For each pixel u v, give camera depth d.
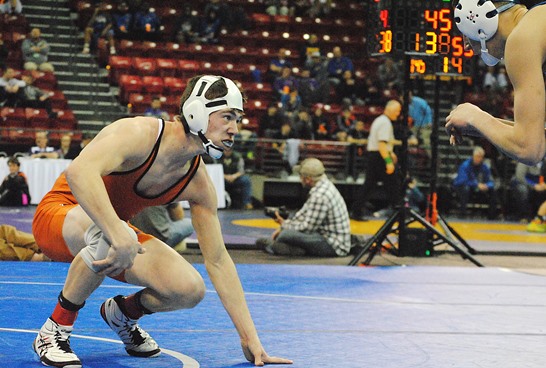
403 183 11.14
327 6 26.69
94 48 23.84
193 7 26.27
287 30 26.09
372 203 20.61
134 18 24.03
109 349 5.07
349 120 21.39
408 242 11.41
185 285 4.59
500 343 5.64
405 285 8.52
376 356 5.11
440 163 21.88
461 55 10.82
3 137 19.02
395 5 10.54
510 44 3.24
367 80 23.59
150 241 4.67
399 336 5.78
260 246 11.62
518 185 20.19
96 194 4.14
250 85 23.06
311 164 11.07
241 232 13.88
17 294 6.93
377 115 22.95
